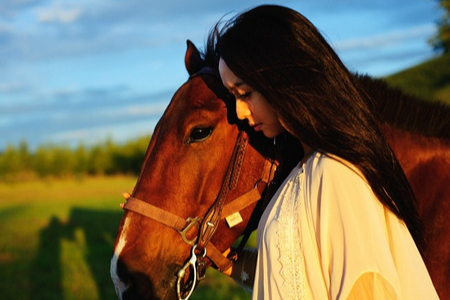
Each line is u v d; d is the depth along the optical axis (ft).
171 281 6.91
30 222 47.32
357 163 5.57
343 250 5.26
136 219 6.97
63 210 55.21
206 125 6.97
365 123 5.74
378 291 5.01
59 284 25.20
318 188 5.59
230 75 6.14
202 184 6.99
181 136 7.01
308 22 5.97
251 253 7.63
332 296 5.17
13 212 55.62
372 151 5.64
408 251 5.43
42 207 59.98
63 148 121.08
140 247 6.87
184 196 6.96
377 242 5.18
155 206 6.95
